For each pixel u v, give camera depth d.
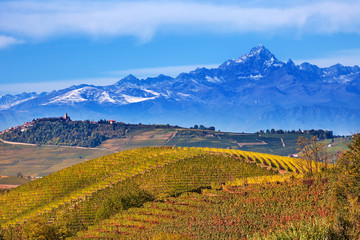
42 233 91.81
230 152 171.00
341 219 47.06
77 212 107.50
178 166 140.00
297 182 92.62
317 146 116.12
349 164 71.50
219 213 77.38
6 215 123.62
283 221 65.50
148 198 102.44
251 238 54.03
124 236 79.25
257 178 111.12
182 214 86.62
